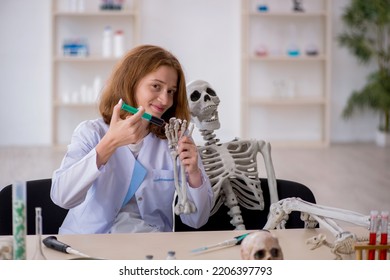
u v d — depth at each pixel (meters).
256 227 2.24
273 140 8.41
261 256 1.40
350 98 8.11
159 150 2.06
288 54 8.03
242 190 2.24
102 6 7.78
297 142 8.18
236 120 8.32
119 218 2.02
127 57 1.98
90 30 8.02
